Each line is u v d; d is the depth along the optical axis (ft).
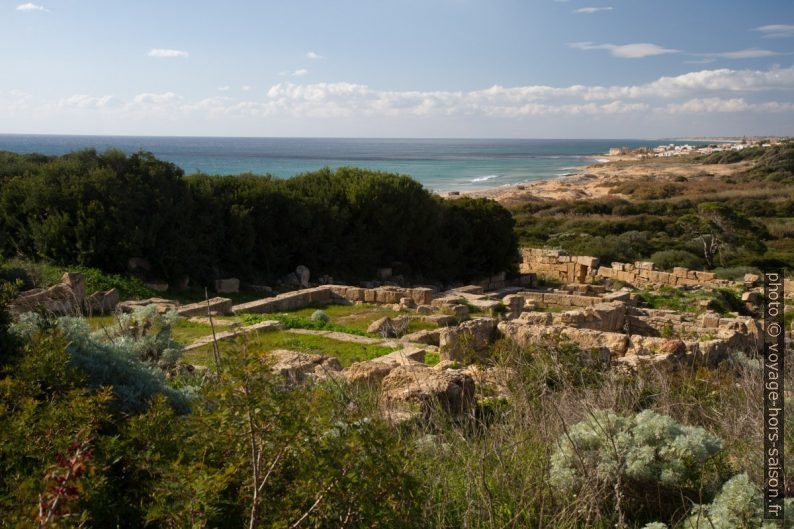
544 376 27.61
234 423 13.87
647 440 19.19
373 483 14.10
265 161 581.12
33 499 11.87
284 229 97.81
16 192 81.15
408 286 106.73
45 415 15.19
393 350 52.49
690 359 45.96
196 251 85.05
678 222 184.24
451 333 47.52
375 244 106.11
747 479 17.06
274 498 13.87
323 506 13.65
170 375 30.07
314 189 105.09
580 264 135.23
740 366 41.06
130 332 31.78
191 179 95.09
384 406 24.71
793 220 211.00
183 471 12.92
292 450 14.05
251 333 16.29
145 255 80.38
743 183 347.15
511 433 21.52
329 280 98.78
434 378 29.27
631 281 128.88
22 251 79.00
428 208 111.04
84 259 76.89
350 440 14.29
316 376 30.53
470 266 122.11
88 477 13.53
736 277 126.21
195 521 12.29
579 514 17.28
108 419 16.83
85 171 82.53
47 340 19.19
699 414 26.45
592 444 19.29
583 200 269.85
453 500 17.35
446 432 22.49
